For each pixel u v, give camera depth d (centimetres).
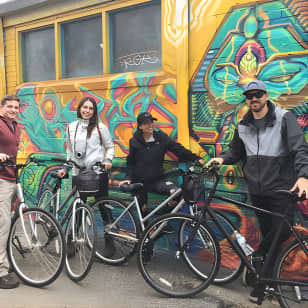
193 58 356
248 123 278
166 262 346
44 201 433
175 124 371
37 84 489
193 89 357
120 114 412
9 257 331
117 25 422
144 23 399
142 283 326
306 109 296
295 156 255
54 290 311
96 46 442
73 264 329
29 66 508
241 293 302
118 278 337
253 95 264
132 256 359
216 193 349
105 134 371
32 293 305
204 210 293
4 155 305
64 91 458
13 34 508
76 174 374
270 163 268
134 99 399
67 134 371
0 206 316
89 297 297
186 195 297
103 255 377
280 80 307
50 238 326
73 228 323
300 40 296
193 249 311
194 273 312
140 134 354
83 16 440
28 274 329
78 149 362
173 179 375
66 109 459
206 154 352
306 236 252
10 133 324
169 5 367
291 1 298
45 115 481
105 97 423
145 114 340
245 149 287
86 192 330
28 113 500
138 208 351
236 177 334
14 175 328
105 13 422
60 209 358
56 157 474
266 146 269
